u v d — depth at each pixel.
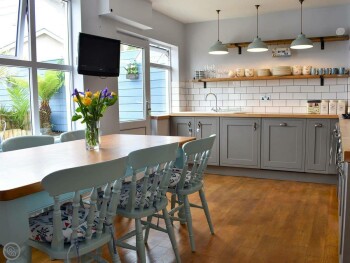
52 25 3.62
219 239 2.76
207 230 2.94
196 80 5.78
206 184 4.55
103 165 1.55
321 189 4.26
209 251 2.54
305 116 4.48
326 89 5.16
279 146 4.70
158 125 5.14
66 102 3.85
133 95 4.80
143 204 2.02
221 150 5.06
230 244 2.66
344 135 2.18
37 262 2.39
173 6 4.91
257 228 2.98
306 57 5.23
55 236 1.53
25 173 1.62
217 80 5.63
